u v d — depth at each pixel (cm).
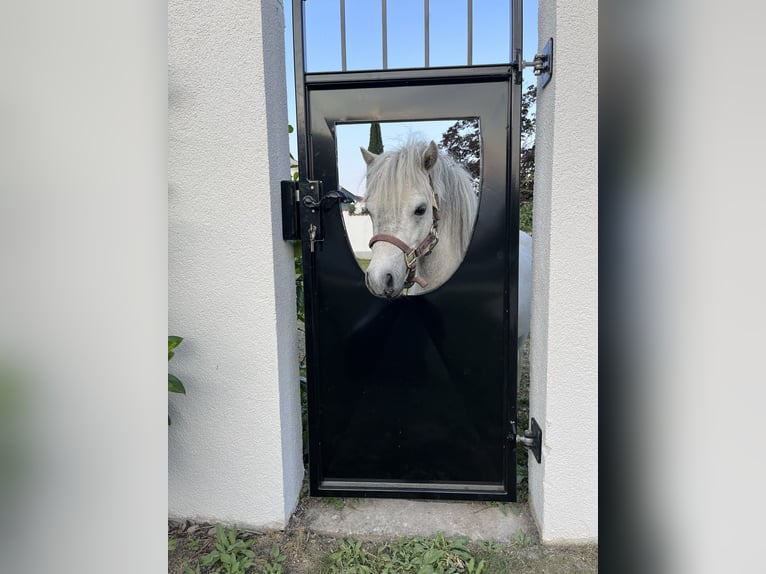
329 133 147
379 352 157
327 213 150
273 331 139
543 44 133
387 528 150
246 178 133
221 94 131
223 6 128
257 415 144
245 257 137
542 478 141
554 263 129
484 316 152
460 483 161
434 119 144
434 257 150
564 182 125
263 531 149
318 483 163
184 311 141
